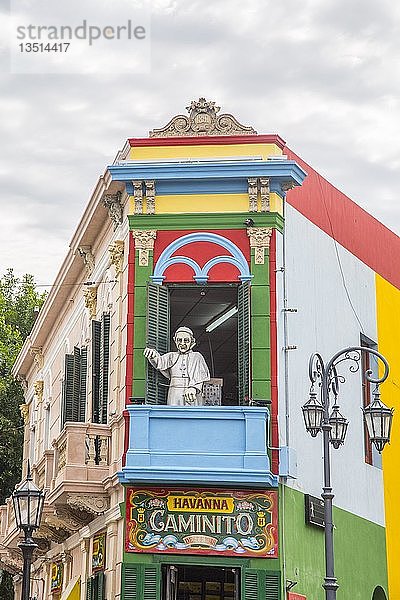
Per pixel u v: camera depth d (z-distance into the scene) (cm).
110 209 2200
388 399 2595
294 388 2072
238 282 2028
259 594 1886
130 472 1912
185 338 2017
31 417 3472
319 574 2081
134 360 2014
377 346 2572
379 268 2658
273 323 2009
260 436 1916
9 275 4519
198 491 1936
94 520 2202
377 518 2450
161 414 1942
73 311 2748
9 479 3947
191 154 2088
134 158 2103
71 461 2092
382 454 2533
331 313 2319
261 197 2041
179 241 2053
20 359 3500
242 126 2108
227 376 2542
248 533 1912
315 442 2142
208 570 2131
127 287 2070
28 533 1798
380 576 2423
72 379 2477
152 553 1920
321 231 2320
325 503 1673
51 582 2766
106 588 2041
